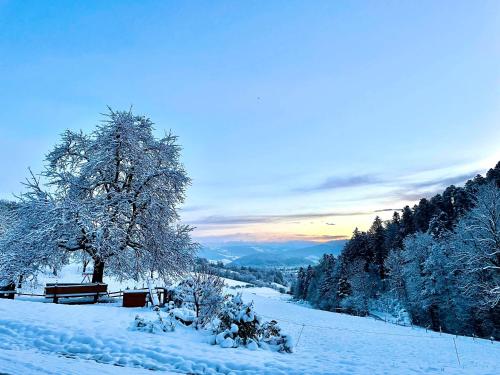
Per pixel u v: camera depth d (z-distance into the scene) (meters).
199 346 9.62
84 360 7.63
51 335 9.08
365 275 69.19
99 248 18.31
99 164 21.05
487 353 15.81
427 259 43.81
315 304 86.75
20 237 18.62
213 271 14.66
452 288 39.81
